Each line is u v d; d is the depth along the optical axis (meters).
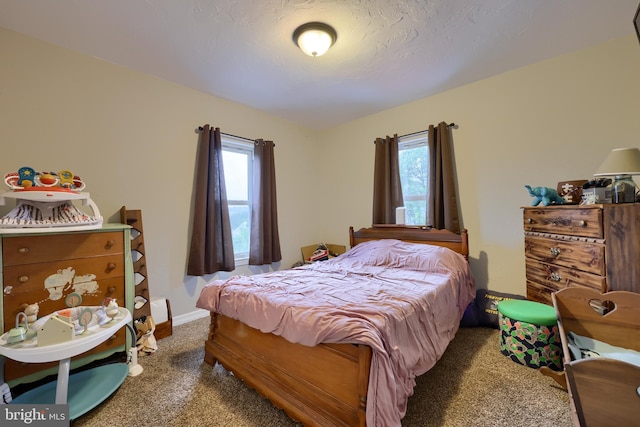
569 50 2.22
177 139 2.70
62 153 2.08
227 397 1.58
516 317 1.86
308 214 4.01
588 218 1.60
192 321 2.76
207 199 2.81
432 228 2.83
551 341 1.76
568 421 1.33
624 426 0.88
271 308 1.51
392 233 3.07
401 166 3.34
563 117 2.29
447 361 1.90
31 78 1.96
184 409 1.48
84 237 1.83
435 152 2.90
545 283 1.94
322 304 1.46
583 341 1.58
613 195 1.60
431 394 1.54
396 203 3.19
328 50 2.15
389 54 2.22
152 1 1.63
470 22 1.85
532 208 2.07
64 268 1.75
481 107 2.69
